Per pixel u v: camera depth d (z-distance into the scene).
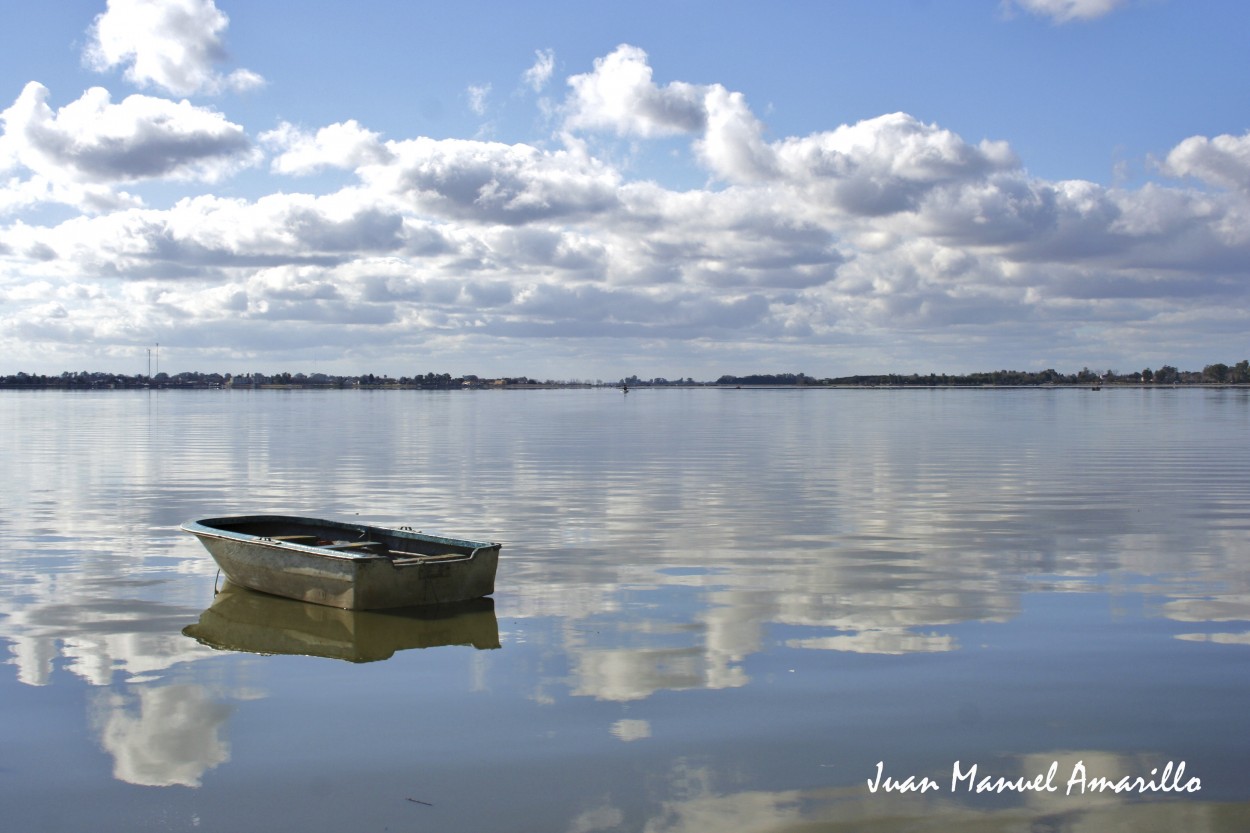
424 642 13.02
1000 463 40.94
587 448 50.41
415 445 52.41
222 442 54.41
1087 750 9.41
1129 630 13.61
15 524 23.44
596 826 7.94
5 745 9.54
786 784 8.69
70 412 107.88
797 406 136.62
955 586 16.52
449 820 8.06
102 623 14.03
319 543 17.28
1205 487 31.52
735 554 19.56
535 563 18.62
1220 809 8.26
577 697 10.83
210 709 10.52
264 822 8.05
